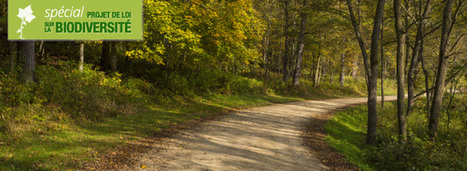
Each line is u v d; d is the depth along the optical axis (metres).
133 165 6.94
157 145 8.83
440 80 12.18
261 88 25.33
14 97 8.80
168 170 6.77
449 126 15.02
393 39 17.62
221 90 21.27
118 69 17.81
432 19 16.36
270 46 32.06
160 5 14.38
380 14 11.21
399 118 12.09
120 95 13.40
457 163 9.70
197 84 20.30
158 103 15.31
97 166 6.62
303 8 16.34
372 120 11.53
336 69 36.75
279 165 7.73
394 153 9.02
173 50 17.72
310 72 39.84
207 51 19.28
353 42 19.58
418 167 8.51
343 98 30.11
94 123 10.39
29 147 7.14
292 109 18.89
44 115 9.20
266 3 30.31
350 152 9.88
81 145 7.89
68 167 6.34
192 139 9.80
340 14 13.31
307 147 9.84
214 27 17.02
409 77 16.52
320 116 16.62
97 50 20.22
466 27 15.19
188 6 16.17
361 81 41.78
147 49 14.64
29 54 10.15
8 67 9.79
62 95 10.46
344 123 16.00
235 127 12.20
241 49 21.41
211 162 7.55
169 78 18.25
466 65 14.27
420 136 14.04
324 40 21.80
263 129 12.19
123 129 10.27
